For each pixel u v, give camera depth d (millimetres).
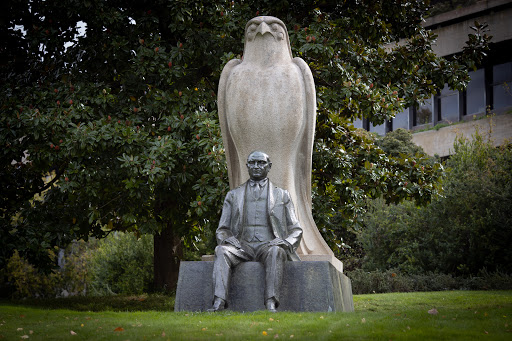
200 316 6211
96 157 11953
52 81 13062
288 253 7262
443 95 30672
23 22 13555
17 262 23094
